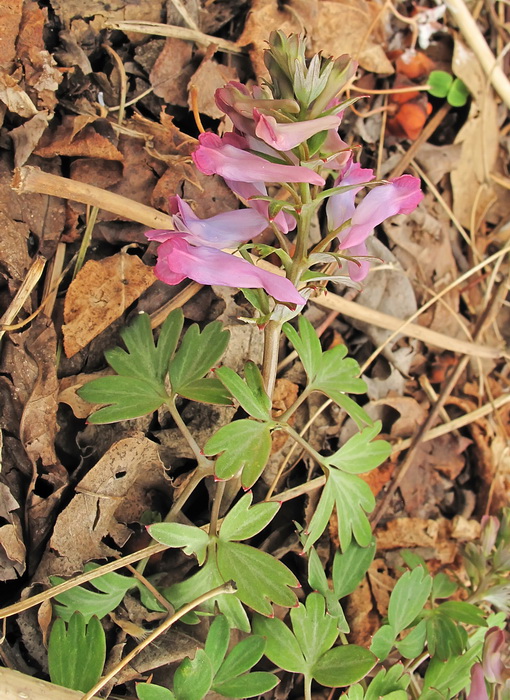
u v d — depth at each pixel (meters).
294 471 0.20
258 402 0.17
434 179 0.23
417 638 0.19
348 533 0.18
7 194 0.19
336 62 0.16
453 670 0.19
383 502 0.21
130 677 0.18
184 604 0.17
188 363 0.18
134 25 0.20
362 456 0.19
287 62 0.16
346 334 0.22
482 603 0.21
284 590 0.17
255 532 0.17
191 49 0.20
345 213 0.17
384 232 0.22
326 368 0.19
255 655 0.17
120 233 0.19
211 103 0.20
